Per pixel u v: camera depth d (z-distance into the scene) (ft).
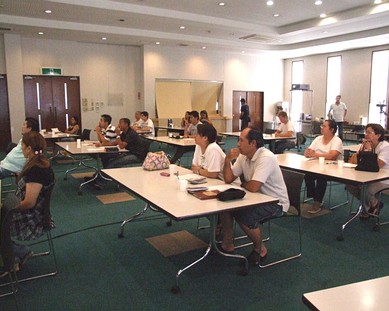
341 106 36.04
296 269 9.36
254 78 43.70
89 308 7.63
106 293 8.22
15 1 22.44
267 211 9.14
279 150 23.99
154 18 26.73
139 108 38.22
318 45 35.40
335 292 3.80
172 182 9.89
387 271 9.22
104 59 36.04
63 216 13.65
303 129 42.34
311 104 43.06
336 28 30.09
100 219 13.33
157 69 37.29
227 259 9.96
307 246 10.84
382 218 13.41
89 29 29.40
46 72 33.37
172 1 24.39
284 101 45.91
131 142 17.83
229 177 9.68
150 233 11.93
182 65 38.60
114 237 11.57
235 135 24.53
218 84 41.75
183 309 7.57
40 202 8.67
